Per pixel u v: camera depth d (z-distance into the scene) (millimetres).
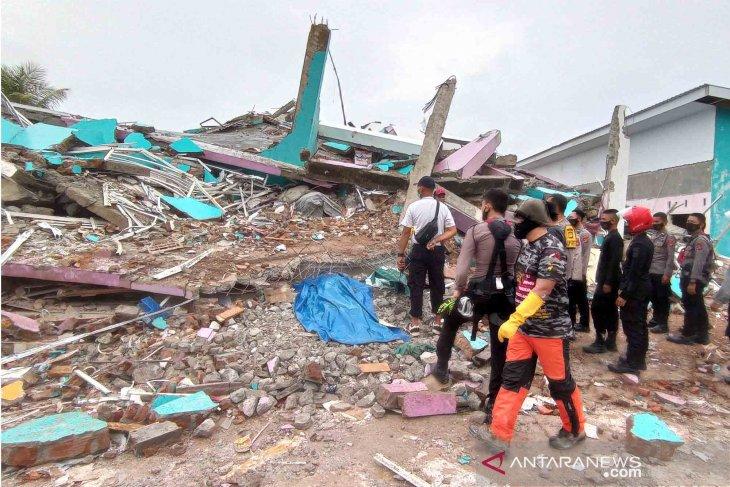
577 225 5508
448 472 2949
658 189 14742
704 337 5785
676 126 14086
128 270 5562
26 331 4676
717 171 12703
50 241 6219
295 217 8734
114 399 3723
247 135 14461
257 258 6543
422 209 5164
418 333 5207
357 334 5027
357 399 3869
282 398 3818
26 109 11805
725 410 4125
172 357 4340
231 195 9219
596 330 5312
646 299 4645
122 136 10297
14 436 2945
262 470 2912
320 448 3170
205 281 5574
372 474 2900
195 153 10125
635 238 4648
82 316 5137
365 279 6480
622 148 9922
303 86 10516
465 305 3596
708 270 5727
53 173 7434
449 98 9328
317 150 11430
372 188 9727
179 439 3221
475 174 10859
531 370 3141
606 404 4117
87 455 3037
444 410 3688
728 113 12734
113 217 7113
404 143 11273
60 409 3609
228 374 4066
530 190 11047
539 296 2850
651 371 4961
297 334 4895
